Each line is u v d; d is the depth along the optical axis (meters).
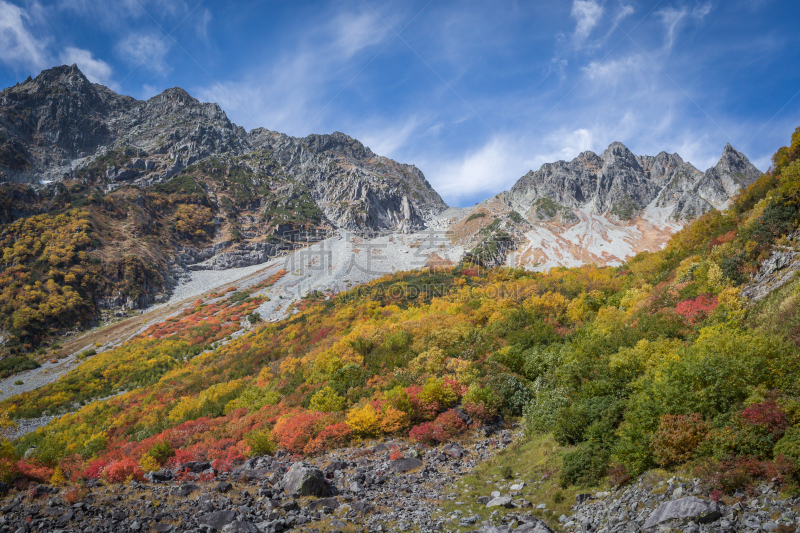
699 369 13.43
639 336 23.70
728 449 11.14
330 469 18.03
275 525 12.38
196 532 11.62
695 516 9.71
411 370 29.41
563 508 12.99
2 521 11.59
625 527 10.66
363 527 12.93
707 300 24.78
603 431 15.51
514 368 29.11
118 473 15.77
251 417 28.41
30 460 16.61
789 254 22.92
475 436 22.09
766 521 8.92
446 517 13.70
